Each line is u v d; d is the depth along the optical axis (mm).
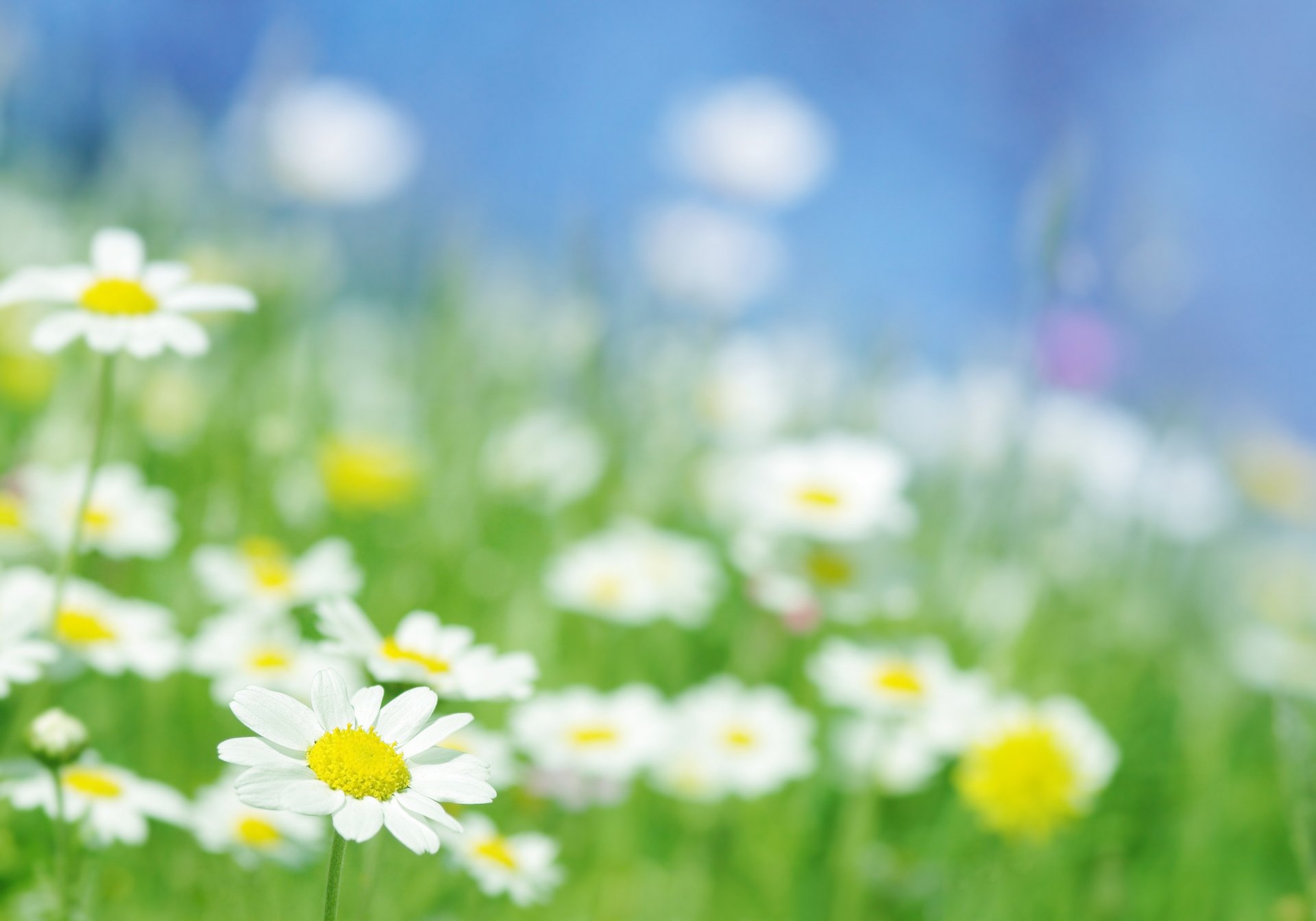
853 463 943
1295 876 972
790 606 921
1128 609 1169
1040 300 1007
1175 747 1009
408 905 826
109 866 814
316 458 1037
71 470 905
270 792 687
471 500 1051
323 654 846
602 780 852
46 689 817
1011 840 912
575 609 979
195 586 917
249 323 1050
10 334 1036
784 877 902
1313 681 1080
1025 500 1113
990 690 945
